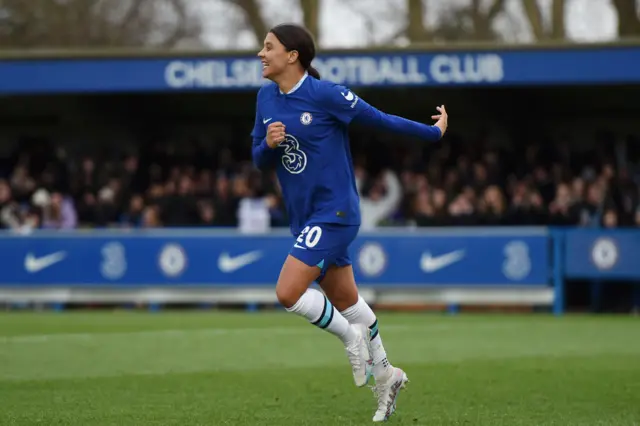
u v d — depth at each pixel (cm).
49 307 5669
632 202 5450
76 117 6994
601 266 5134
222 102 6931
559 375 2781
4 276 5531
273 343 3591
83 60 5959
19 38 9356
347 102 1970
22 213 6022
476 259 5206
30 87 5997
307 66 2011
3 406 2266
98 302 5481
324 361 3112
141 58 5919
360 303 2095
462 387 2556
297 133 1988
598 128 6725
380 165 6319
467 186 5656
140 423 2042
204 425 2020
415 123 2053
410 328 4197
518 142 6700
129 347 3459
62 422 2048
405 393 2456
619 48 5650
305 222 2042
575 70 5684
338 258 2050
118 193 6112
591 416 2139
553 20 7762
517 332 4025
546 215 5431
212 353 3309
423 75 5750
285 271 1991
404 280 5250
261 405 2289
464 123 6869
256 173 6066
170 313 5175
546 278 5162
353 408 2250
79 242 5484
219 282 5372
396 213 5841
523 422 2062
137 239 5441
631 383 2628
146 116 7012
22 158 6756
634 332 4028
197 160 6444
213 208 5750
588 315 5100
